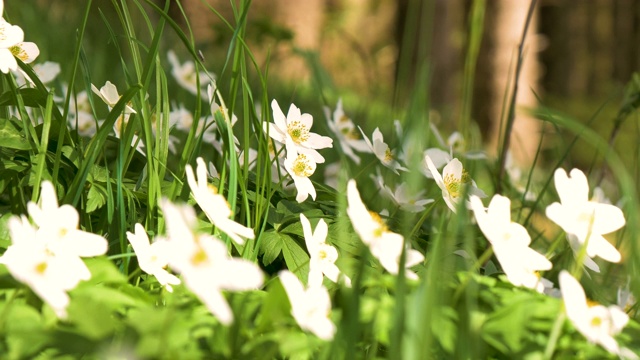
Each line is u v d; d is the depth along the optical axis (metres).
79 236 0.59
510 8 3.67
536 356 0.60
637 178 0.95
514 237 0.63
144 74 0.71
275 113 0.75
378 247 0.62
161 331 0.57
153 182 0.71
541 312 0.62
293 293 0.59
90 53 1.78
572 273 0.64
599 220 0.64
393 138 0.88
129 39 0.73
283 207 0.77
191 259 0.56
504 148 0.92
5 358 0.56
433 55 3.32
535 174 1.36
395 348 0.59
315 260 0.67
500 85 3.68
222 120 0.73
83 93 0.86
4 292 0.60
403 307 0.59
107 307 0.59
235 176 0.71
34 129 0.73
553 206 0.64
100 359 0.56
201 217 0.73
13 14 1.75
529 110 0.76
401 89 0.87
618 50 6.25
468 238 0.64
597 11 6.16
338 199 0.74
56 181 0.70
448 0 3.37
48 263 0.58
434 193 0.86
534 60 3.75
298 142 0.75
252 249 0.72
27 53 0.75
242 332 0.60
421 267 0.72
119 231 0.70
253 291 0.64
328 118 0.87
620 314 0.60
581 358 0.62
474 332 0.60
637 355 0.62
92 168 0.73
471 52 0.77
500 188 0.93
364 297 0.62
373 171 1.12
